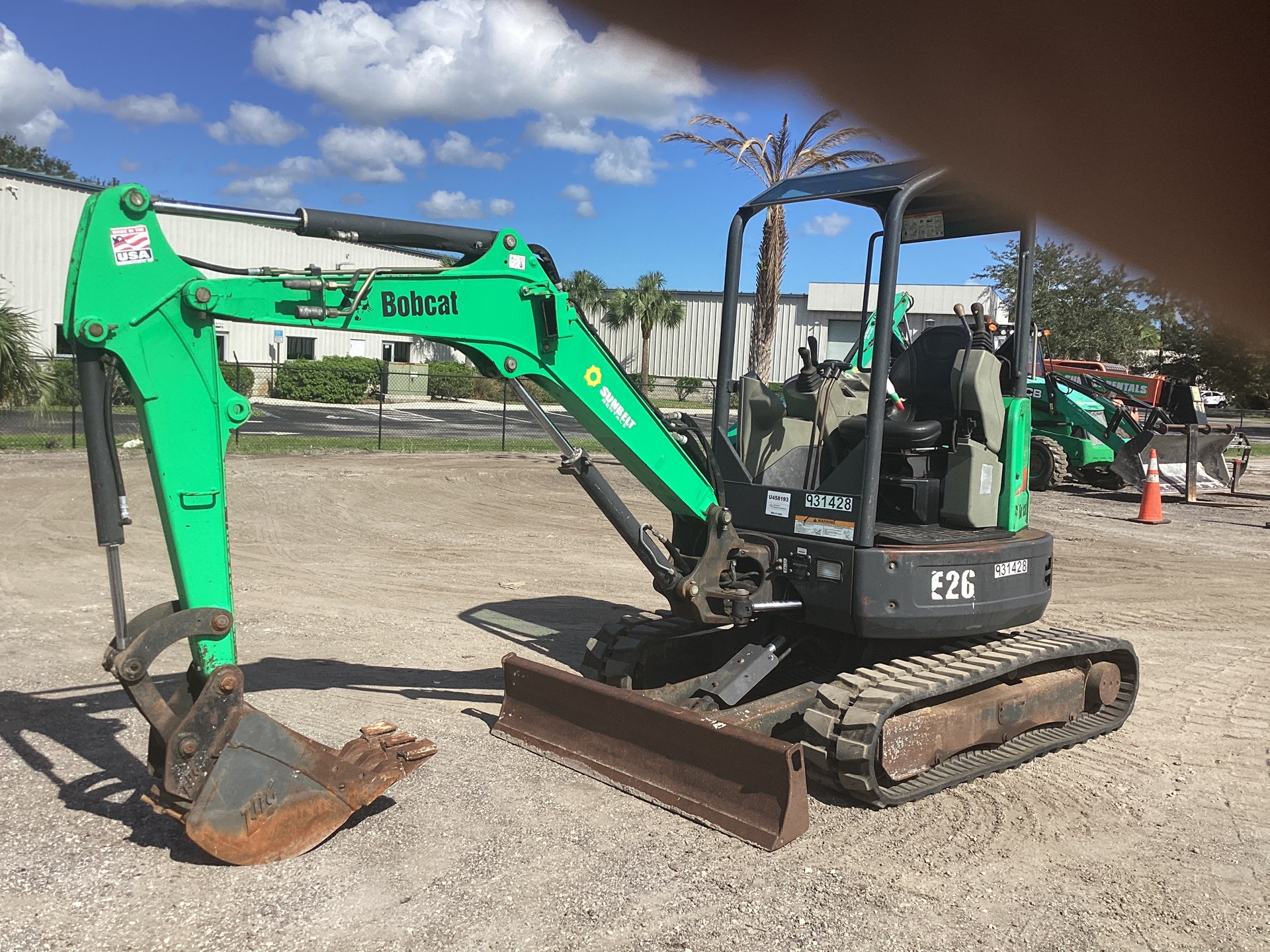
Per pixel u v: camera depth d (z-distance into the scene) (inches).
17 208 1173.1
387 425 981.8
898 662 201.3
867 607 192.1
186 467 148.8
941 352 232.2
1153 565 445.4
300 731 211.3
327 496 540.7
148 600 319.0
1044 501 657.6
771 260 382.6
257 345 1456.7
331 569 384.5
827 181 204.8
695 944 135.4
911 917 145.1
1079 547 485.4
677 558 204.4
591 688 196.5
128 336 144.2
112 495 145.2
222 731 150.3
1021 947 137.6
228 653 152.6
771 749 168.7
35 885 145.9
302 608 324.2
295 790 156.7
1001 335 248.8
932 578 195.9
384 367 1184.8
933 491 218.7
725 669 207.6
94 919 137.0
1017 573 210.4
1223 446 697.6
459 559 412.5
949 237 226.4
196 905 141.5
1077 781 203.0
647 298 1946.4
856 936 139.2
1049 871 161.8
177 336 147.9
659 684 231.3
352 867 154.3
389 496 552.4
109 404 145.3
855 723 179.6
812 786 196.4
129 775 187.0
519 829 169.9
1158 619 346.3
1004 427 217.5
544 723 207.2
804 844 168.4
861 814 183.0
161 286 146.4
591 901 146.3
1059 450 693.9
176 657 268.4
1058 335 946.7
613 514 198.8
